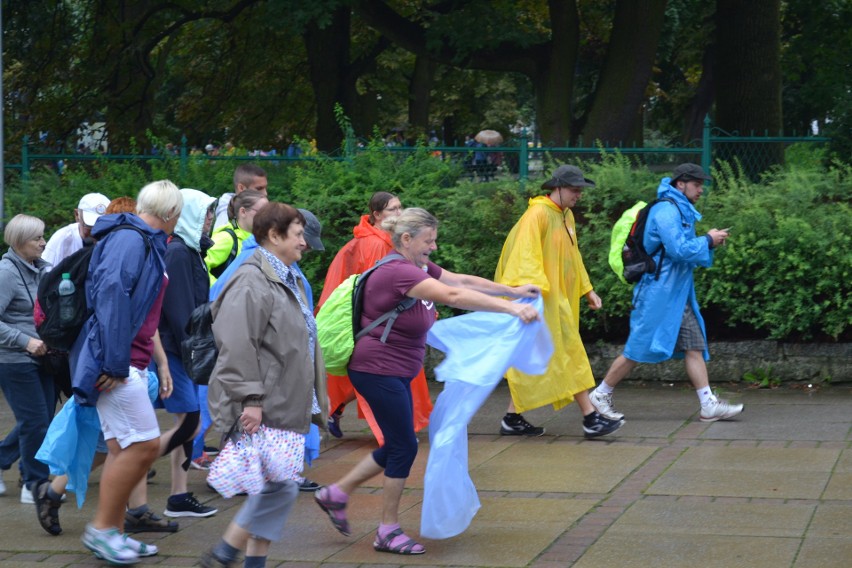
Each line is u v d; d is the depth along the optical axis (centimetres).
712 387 941
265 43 2409
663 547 520
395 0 2250
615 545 526
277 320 464
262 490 464
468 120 4200
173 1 2050
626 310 968
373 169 1065
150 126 2084
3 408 941
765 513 571
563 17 1673
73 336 523
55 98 2052
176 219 536
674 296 798
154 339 565
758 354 944
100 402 514
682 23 2781
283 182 1120
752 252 927
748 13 1599
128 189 1132
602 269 975
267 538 464
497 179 1066
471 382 535
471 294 521
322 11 1627
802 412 834
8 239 642
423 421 776
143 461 518
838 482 630
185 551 541
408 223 527
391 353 520
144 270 510
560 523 569
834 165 1007
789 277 916
